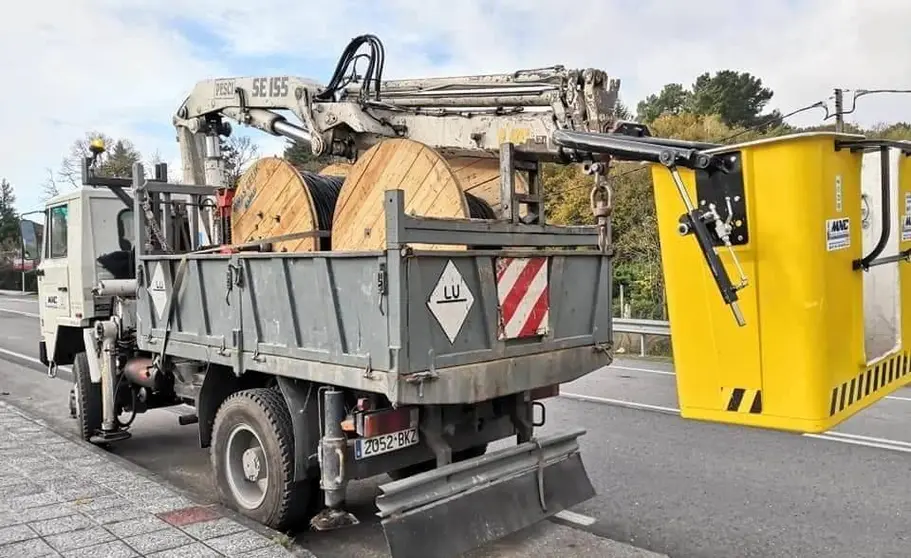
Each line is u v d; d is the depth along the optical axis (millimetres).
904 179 3855
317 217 5387
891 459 6629
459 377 4148
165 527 4621
